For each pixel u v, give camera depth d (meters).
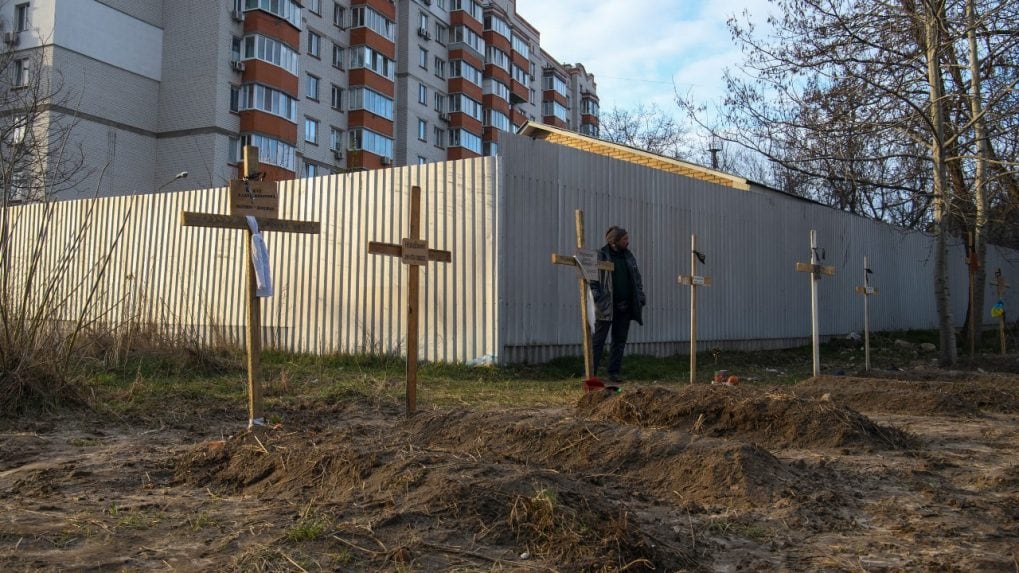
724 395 6.58
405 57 41.47
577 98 67.38
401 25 41.59
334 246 12.04
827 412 6.14
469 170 10.94
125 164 28.89
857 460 5.43
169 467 4.73
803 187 27.02
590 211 12.52
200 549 3.22
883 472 5.09
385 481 3.89
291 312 12.38
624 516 3.53
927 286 24.06
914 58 13.18
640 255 13.59
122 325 9.76
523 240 11.23
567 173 12.12
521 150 11.28
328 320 11.99
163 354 9.74
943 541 3.74
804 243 18.28
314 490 4.06
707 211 15.30
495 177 10.75
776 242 17.34
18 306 7.07
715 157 34.22
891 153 14.43
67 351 7.12
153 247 13.95
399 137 41.50
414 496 3.70
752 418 6.21
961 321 25.81
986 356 15.12
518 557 3.22
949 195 13.73
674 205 14.45
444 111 45.19
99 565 3.01
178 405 7.21
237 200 5.30
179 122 29.97
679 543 3.56
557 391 9.15
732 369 13.28
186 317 12.11
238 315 12.82
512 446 5.27
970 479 4.98
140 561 3.07
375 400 7.82
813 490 4.52
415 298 6.34
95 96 27.86
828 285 19.14
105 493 4.14
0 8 24.52
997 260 27.33
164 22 30.39
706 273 15.20
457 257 10.98
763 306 16.80
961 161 15.05
